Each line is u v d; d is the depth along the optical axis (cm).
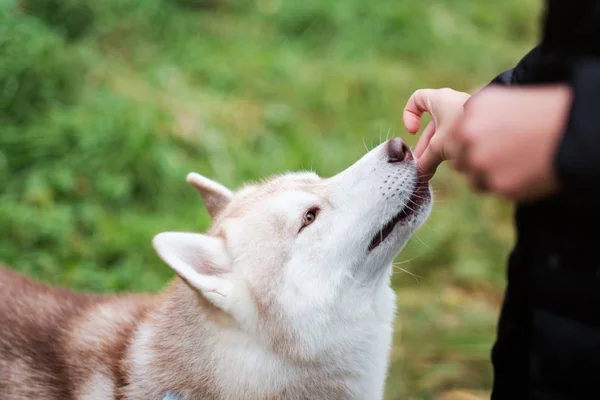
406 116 102
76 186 168
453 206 198
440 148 94
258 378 106
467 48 274
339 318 107
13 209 158
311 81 235
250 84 225
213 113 204
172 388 108
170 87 208
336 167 198
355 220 107
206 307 107
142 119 179
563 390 84
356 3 276
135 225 163
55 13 214
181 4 260
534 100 74
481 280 175
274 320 106
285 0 272
